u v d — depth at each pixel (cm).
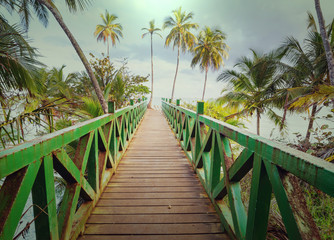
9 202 92
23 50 374
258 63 941
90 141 202
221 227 198
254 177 130
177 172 339
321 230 215
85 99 525
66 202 160
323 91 500
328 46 662
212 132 234
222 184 201
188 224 202
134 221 204
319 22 679
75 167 166
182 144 488
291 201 95
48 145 121
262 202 126
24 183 98
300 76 834
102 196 254
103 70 1084
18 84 403
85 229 191
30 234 416
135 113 712
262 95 971
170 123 866
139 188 278
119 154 395
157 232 189
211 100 1251
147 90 1619
